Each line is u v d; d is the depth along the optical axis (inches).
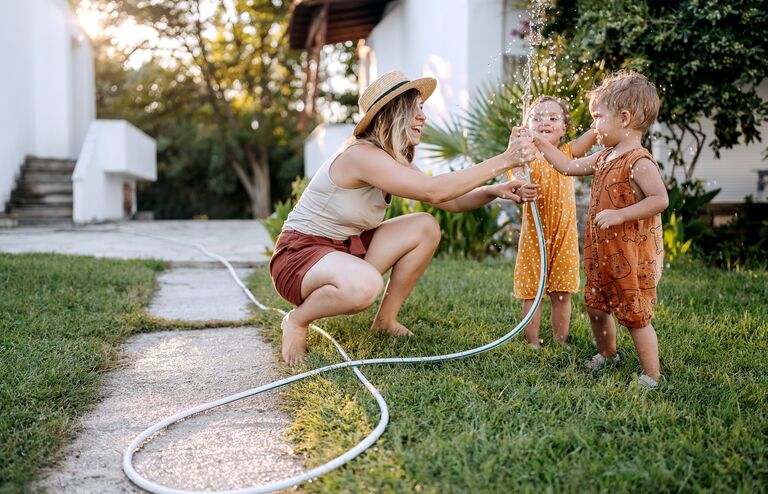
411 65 349.1
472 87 267.6
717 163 259.1
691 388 79.8
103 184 426.6
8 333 104.1
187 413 76.3
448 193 88.0
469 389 78.5
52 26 439.8
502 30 268.2
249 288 160.7
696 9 177.9
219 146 796.0
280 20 698.8
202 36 755.4
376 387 81.3
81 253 227.6
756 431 68.2
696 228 202.1
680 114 187.3
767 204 251.3
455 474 59.7
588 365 91.2
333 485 57.9
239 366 96.3
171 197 840.9
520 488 56.6
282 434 72.1
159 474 63.2
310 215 96.1
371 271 91.4
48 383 83.5
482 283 149.3
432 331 106.7
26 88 421.4
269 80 783.1
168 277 182.1
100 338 107.2
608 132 84.1
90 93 519.5
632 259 82.0
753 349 96.8
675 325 109.0
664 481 57.6
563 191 100.0
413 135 93.1
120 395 84.7
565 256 100.3
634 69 179.3
